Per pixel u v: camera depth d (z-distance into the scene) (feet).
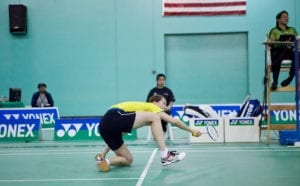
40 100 39.29
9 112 35.42
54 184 13.80
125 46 45.65
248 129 25.77
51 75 46.11
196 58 45.65
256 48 44.52
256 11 44.39
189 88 45.85
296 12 44.09
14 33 45.91
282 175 14.52
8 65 46.16
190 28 44.96
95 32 45.85
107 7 45.65
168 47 45.80
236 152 20.95
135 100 45.65
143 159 19.21
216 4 44.60
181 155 16.39
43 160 19.67
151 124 16.65
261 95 44.55
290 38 23.98
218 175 14.74
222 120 25.95
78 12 45.80
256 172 15.20
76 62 46.01
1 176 15.51
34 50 46.03
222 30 44.68
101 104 46.01
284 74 41.65
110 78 45.91
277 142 25.39
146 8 45.32
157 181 13.85
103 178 14.66
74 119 30.12
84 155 21.20
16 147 25.61
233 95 45.57
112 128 16.14
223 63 45.50
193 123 26.03
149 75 45.60
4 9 45.83
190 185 13.10
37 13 45.83
